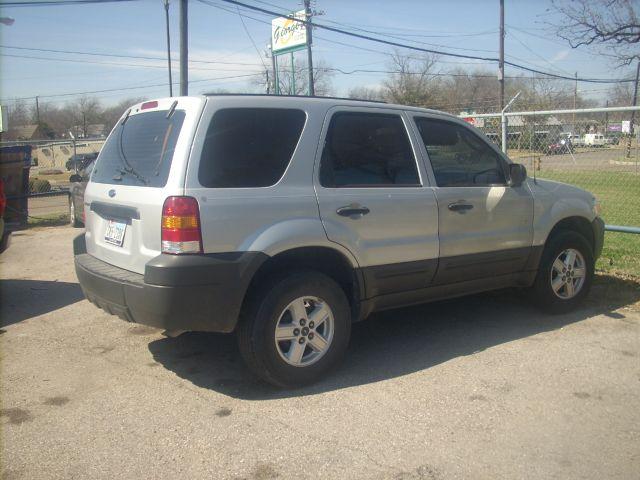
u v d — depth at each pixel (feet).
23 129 191.83
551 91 130.82
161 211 12.19
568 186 19.60
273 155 13.30
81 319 19.13
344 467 10.48
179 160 12.32
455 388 13.61
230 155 12.77
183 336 17.39
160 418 12.35
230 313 12.50
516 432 11.62
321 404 12.92
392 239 14.80
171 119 13.16
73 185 38.34
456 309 19.83
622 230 24.49
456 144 16.79
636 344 16.30
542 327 17.84
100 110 205.67
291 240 13.02
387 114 15.43
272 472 10.36
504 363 15.05
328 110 14.35
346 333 14.32
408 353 15.88
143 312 12.42
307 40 97.81
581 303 19.84
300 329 13.56
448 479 10.11
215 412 12.60
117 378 14.42
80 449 11.14
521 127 31.22
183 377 14.46
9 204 29.68
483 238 16.57
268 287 13.04
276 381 13.35
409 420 12.14
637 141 27.50
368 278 14.55
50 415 12.50
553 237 18.54
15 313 19.84
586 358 15.31
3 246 21.62
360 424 12.00
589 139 28.81
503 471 10.32
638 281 22.65
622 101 120.16
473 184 16.71
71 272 26.03
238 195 12.59
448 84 171.12
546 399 13.01
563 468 10.40
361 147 14.75
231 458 10.80
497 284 17.54
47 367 15.11
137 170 13.48
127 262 13.35
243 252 12.55
